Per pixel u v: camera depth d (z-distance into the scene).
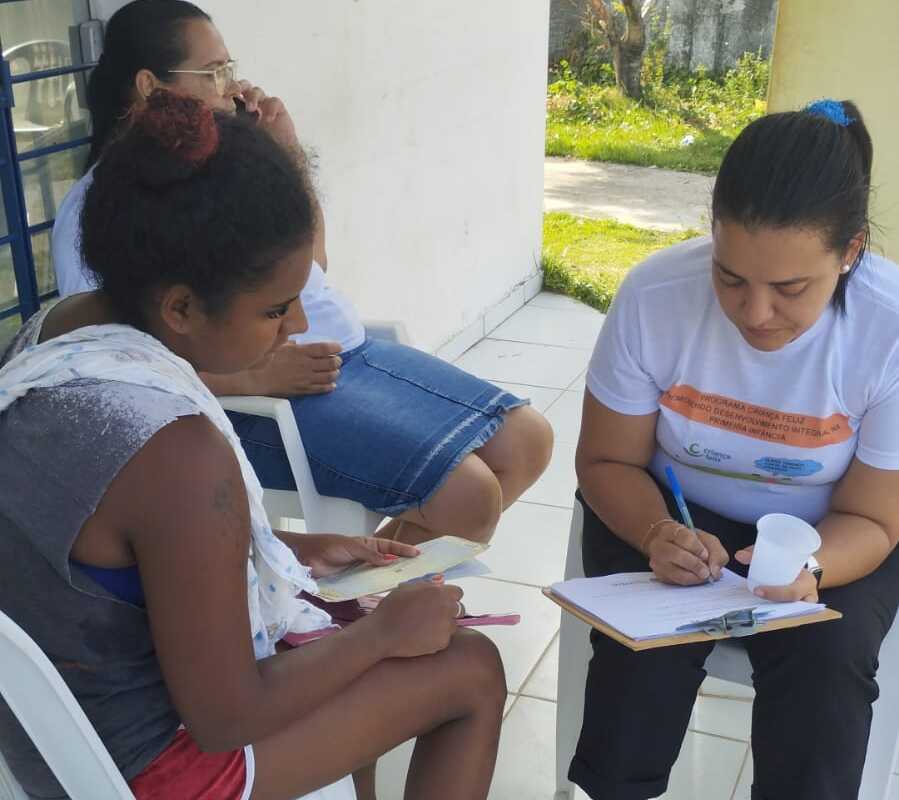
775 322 1.49
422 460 2.19
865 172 1.47
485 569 1.58
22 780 1.27
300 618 1.47
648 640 1.42
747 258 1.42
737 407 1.68
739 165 1.41
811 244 1.40
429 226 4.05
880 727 1.72
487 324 4.64
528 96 4.74
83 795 1.19
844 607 1.59
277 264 1.18
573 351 4.46
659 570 1.61
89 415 1.14
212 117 1.15
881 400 1.61
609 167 8.55
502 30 4.39
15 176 2.27
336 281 3.48
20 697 1.14
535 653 2.51
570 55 10.73
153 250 1.15
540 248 5.16
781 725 1.54
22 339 1.38
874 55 2.91
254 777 1.29
